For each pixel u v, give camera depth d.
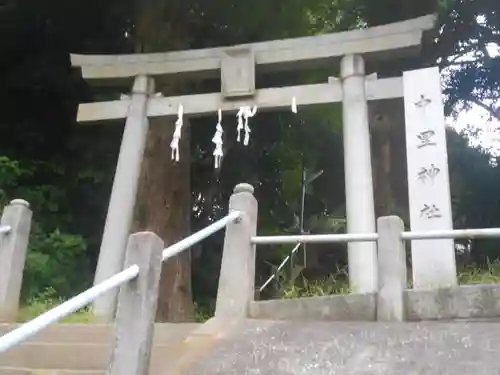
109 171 11.26
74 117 11.45
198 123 11.81
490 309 5.15
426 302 5.32
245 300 5.66
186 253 9.91
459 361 4.13
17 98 11.55
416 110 7.70
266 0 10.54
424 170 7.29
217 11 10.69
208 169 12.37
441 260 6.58
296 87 8.72
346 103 8.33
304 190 12.54
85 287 10.00
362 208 7.61
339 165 13.30
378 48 8.58
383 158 10.09
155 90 9.43
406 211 9.95
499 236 5.18
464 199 13.76
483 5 12.36
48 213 10.77
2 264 6.73
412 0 10.97
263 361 4.41
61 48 11.47
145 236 4.12
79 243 10.15
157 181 9.78
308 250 13.00
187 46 10.86
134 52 10.98
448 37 12.89
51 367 5.06
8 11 10.66
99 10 11.00
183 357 4.67
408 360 4.22
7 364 5.21
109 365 3.88
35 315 7.34
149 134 10.01
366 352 4.43
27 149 11.42
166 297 9.34
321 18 12.02
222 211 12.62
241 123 8.72
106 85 9.77
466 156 13.84
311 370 4.19
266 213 12.86
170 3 10.59
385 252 5.48
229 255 5.82
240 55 9.03
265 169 12.63
